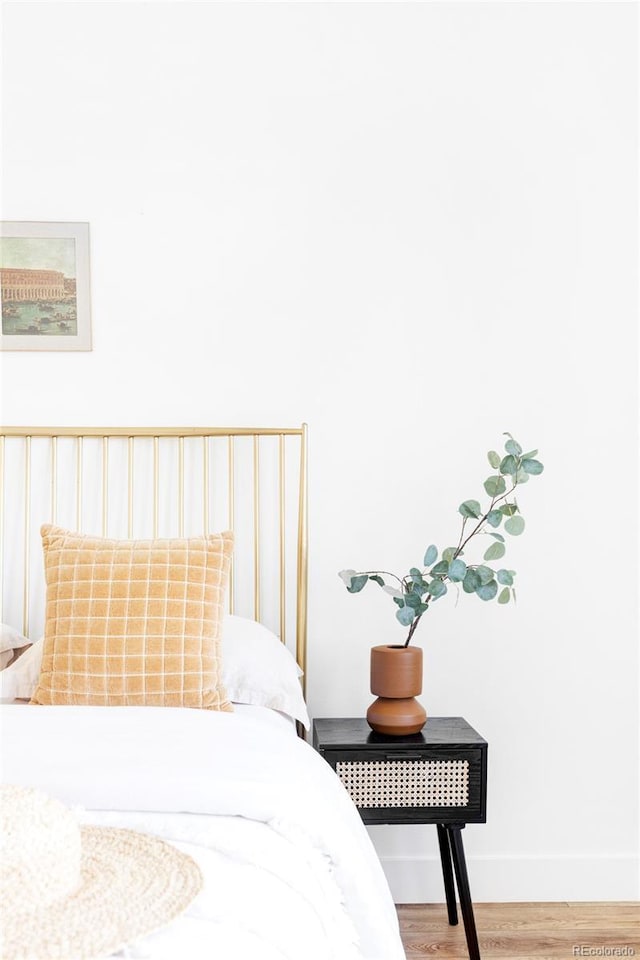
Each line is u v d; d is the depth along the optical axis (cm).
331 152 247
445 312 247
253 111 246
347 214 247
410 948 213
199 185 245
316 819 133
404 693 212
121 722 157
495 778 247
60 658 184
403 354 247
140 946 92
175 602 188
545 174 249
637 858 246
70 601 188
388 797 206
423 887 242
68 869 101
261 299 246
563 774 247
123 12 245
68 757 138
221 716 164
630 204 250
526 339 248
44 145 243
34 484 244
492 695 247
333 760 204
